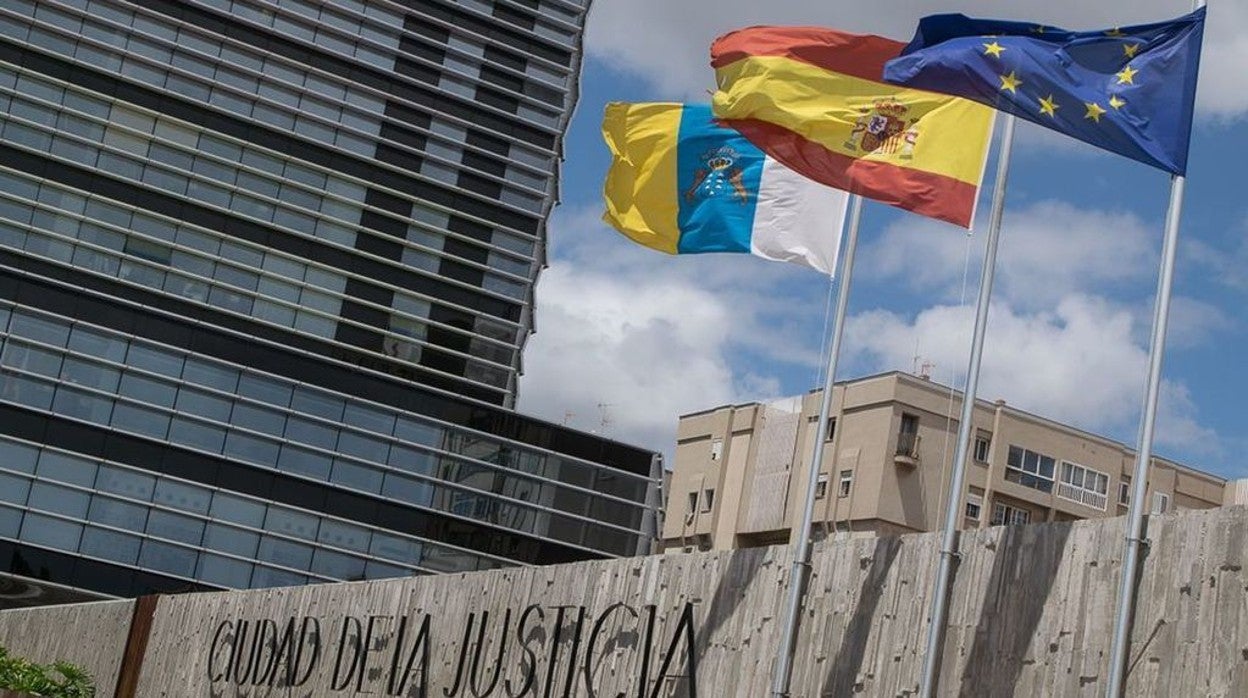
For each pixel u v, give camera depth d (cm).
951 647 1373
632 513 5556
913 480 5641
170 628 2964
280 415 5172
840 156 1526
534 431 5481
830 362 1584
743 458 6328
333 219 5750
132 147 5453
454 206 5978
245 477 5081
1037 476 5809
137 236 5416
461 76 6041
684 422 6712
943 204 1495
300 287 5672
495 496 5388
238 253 5584
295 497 5134
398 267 5844
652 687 1731
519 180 6103
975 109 1509
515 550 5375
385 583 2344
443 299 5912
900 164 1511
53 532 4797
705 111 1744
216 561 4984
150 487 4947
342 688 2348
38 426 4841
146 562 4894
